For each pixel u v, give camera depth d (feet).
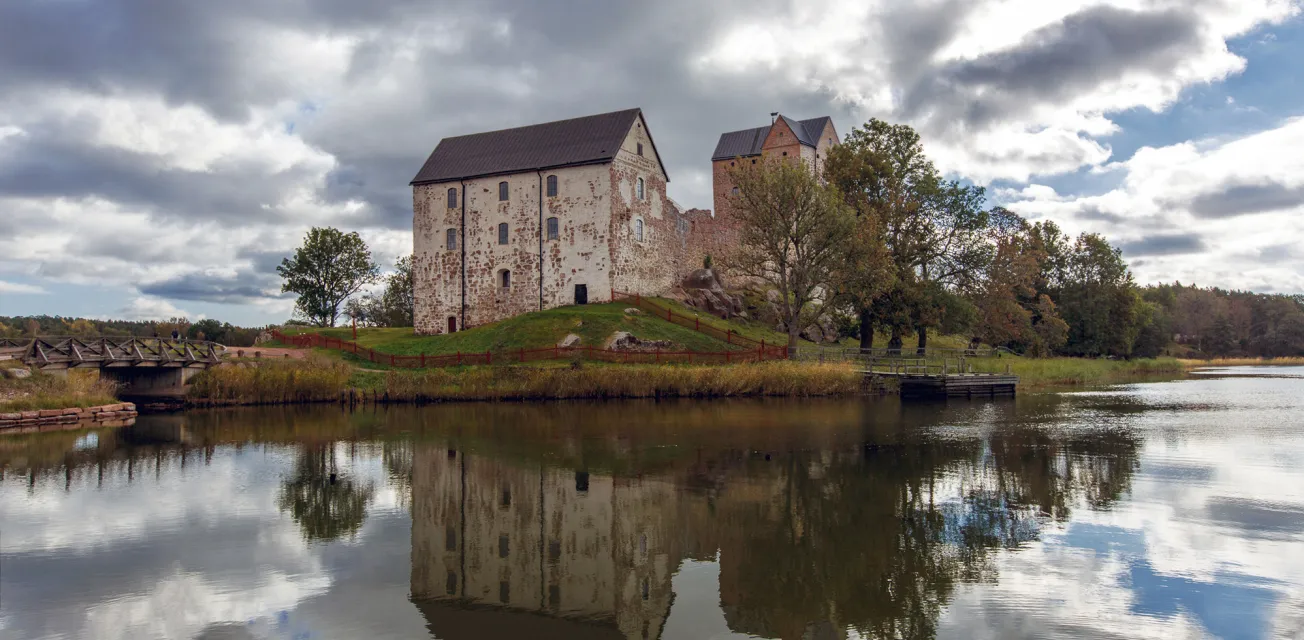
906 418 108.06
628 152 186.70
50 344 108.58
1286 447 81.00
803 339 205.87
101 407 112.68
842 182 173.47
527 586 43.32
